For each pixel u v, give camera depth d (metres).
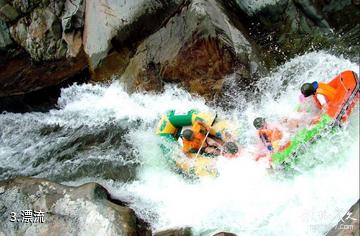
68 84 8.78
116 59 8.22
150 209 6.31
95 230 5.59
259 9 7.16
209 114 6.74
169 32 7.53
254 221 5.74
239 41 7.08
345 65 6.92
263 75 7.16
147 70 7.79
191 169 6.64
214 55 7.12
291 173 5.80
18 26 9.03
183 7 7.34
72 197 6.07
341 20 7.08
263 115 7.00
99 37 8.23
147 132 7.79
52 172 7.76
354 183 5.42
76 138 8.32
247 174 6.14
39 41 8.89
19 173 7.94
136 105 8.14
